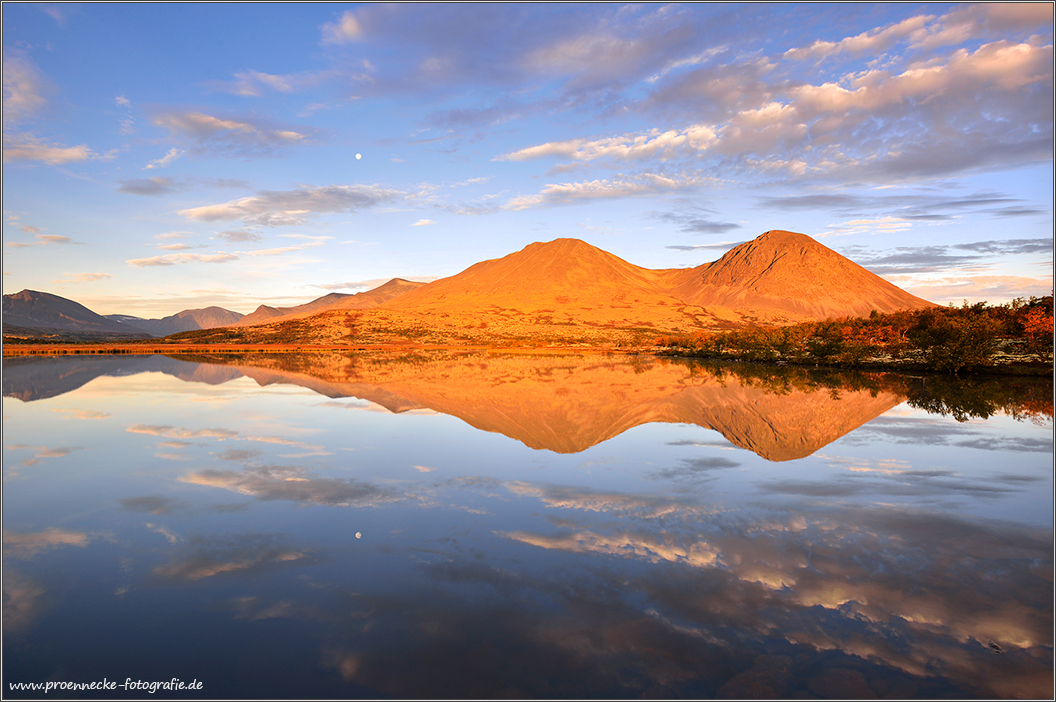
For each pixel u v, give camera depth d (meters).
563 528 8.82
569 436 16.70
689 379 36.03
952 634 5.73
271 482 11.59
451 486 11.30
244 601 6.49
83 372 42.47
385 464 13.19
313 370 45.50
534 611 6.22
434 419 19.88
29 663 5.30
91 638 5.73
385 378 37.34
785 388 29.84
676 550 7.92
